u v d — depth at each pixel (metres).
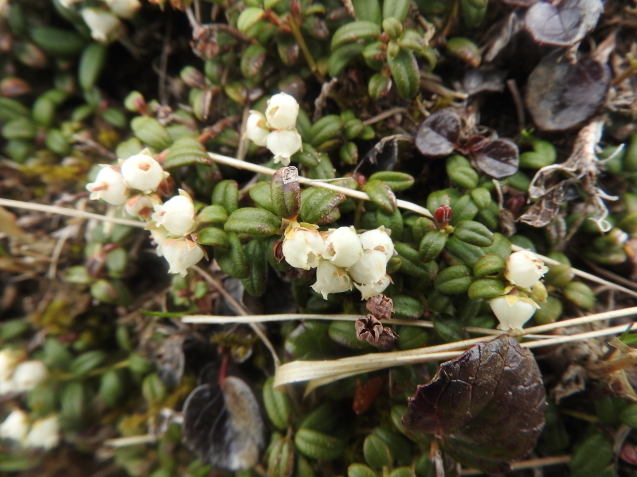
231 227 0.12
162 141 0.13
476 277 0.12
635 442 0.13
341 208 0.13
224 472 0.14
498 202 0.13
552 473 0.13
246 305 0.13
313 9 0.13
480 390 0.12
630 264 0.13
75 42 0.14
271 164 0.13
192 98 0.14
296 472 0.13
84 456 0.14
